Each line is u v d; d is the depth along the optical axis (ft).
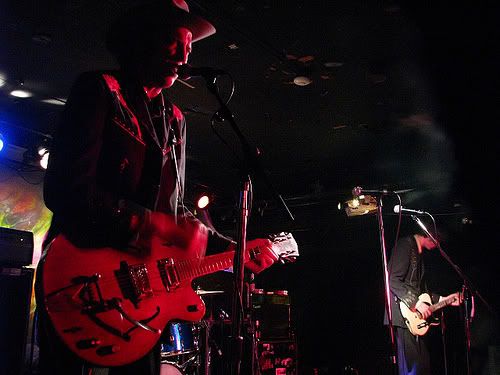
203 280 27.09
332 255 30.68
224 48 15.87
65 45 16.10
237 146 24.58
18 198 23.95
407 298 19.04
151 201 6.91
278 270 32.48
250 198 7.83
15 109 21.40
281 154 25.41
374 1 13.23
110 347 6.03
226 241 8.27
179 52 7.63
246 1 13.41
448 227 25.25
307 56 16.20
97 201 6.15
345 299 29.99
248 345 13.12
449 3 12.99
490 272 24.12
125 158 6.68
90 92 6.56
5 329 10.18
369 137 22.84
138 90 7.31
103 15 14.33
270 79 17.80
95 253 6.35
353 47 15.57
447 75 16.63
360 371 28.66
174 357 19.17
